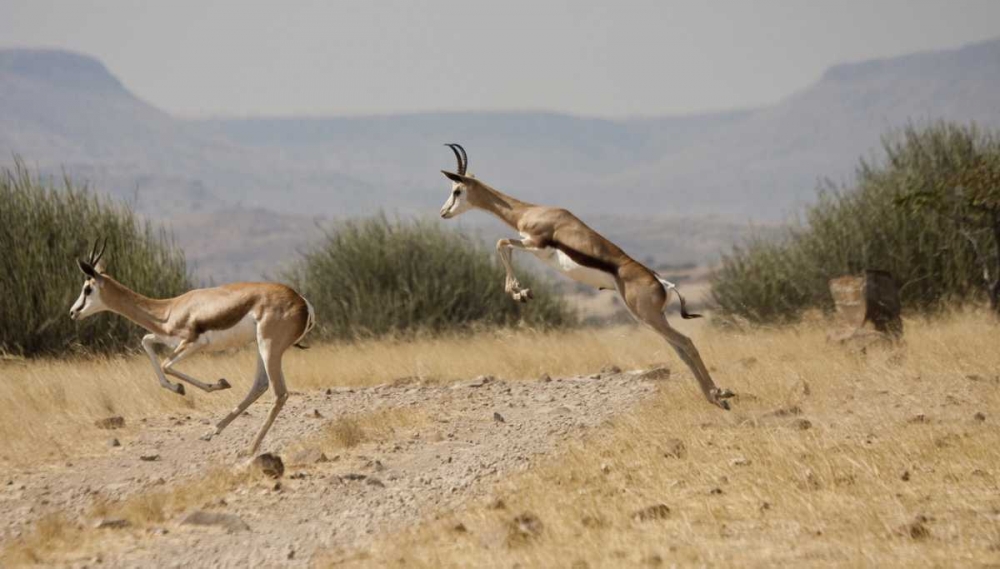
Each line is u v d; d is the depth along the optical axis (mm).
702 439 38906
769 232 101750
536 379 59188
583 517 28750
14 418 46875
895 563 24141
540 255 47469
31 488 35344
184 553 27531
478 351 70125
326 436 42875
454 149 50812
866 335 61219
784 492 30641
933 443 35875
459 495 32625
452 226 105250
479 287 100812
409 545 27188
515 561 25219
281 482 35250
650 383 54469
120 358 69000
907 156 94562
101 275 43500
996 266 83500
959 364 53250
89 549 28203
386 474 36281
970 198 78500
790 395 47250
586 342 73312
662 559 25031
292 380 60312
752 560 24797
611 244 46375
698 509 29688
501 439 41625
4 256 80500
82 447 42344
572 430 42500
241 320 41500
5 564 26797
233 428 45906
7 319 78188
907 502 29703
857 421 40781
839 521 27969
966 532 26672
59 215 84312
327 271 100000
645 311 45438
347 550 27281
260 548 27781
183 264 89438
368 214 104438
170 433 45094
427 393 54812
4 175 84812
